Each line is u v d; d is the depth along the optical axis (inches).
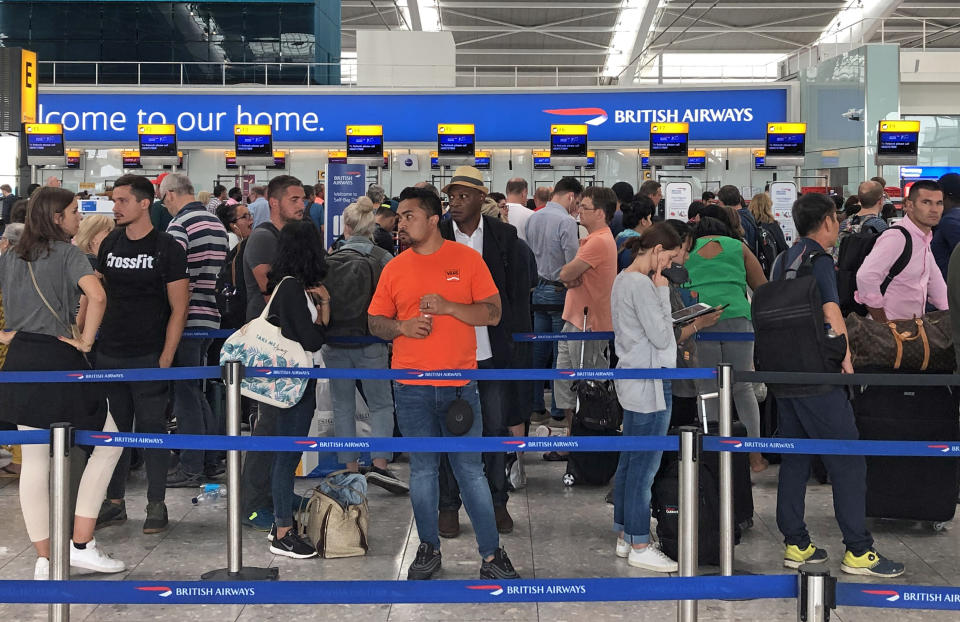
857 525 168.4
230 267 277.9
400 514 207.9
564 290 266.5
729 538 141.7
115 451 169.0
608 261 222.8
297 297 177.2
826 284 169.5
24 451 161.8
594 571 170.9
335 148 1019.9
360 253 221.9
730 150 1041.5
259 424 185.6
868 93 815.1
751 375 162.1
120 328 189.3
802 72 993.5
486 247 196.4
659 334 167.3
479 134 1013.2
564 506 213.8
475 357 163.6
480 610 151.6
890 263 199.3
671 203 708.7
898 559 178.9
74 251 162.2
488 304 159.5
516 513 208.5
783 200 621.6
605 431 221.9
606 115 1008.2
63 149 945.5
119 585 104.6
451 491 191.5
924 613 149.0
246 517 197.6
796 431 173.0
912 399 191.3
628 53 1724.9
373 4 1512.1
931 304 208.1
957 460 191.3
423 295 157.6
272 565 173.8
